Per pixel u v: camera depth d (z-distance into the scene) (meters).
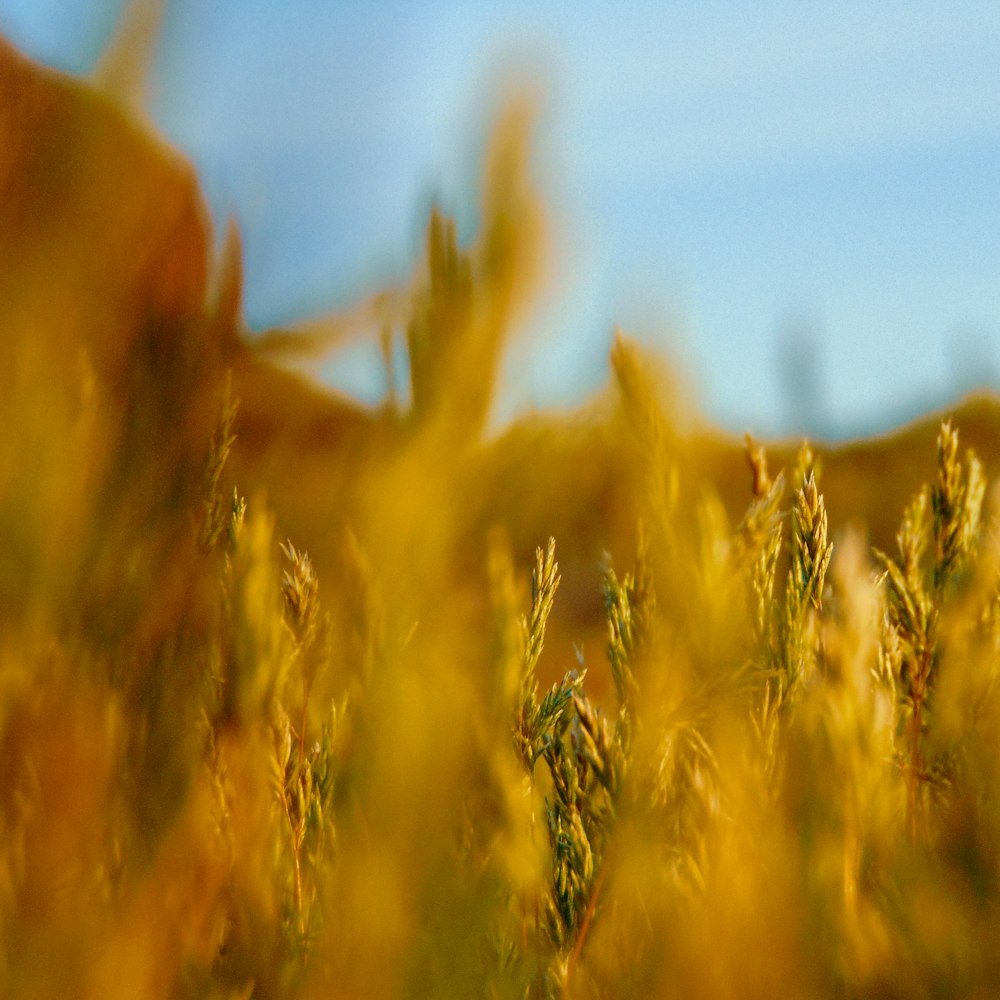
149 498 0.72
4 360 0.71
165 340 0.71
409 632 0.73
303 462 0.72
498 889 0.76
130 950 0.72
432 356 0.72
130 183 0.71
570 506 0.74
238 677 0.73
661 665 0.76
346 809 0.74
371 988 0.73
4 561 0.71
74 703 0.72
